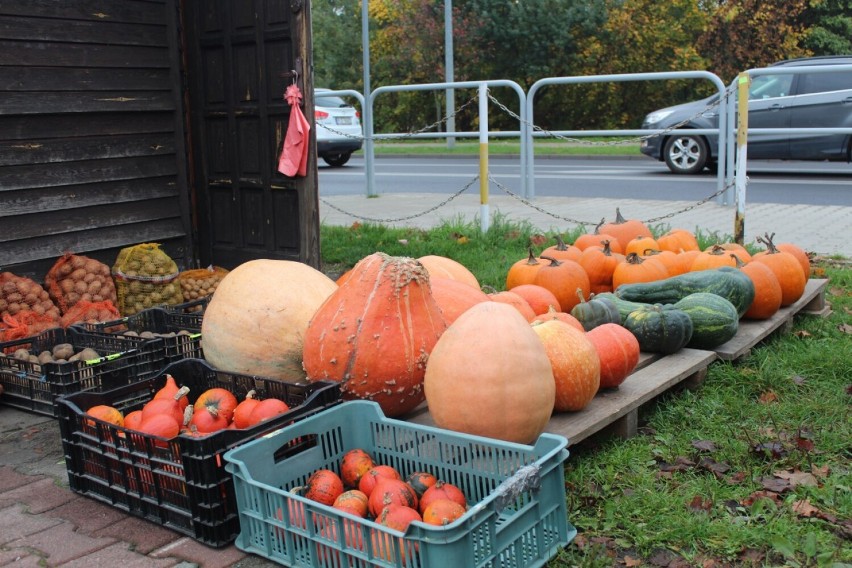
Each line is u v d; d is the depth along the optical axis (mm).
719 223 9688
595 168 18625
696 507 3305
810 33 32188
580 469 3645
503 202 12648
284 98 6398
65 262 6098
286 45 6348
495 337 3424
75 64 6500
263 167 6723
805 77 14117
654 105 32031
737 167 7191
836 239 8609
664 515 3248
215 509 3139
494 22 31109
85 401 3734
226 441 3172
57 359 4809
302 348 4230
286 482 3305
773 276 5289
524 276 5441
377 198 13609
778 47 31453
